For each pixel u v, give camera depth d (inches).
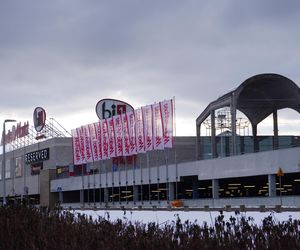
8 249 386.3
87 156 3604.8
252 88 2763.3
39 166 4783.5
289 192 3282.5
